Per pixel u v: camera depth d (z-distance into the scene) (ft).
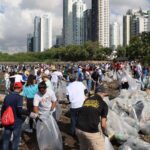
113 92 71.26
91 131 21.95
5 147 27.50
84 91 32.94
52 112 29.94
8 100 27.40
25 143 32.91
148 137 33.73
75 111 32.40
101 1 620.90
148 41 355.15
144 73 94.48
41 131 28.40
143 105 37.99
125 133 32.01
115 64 122.42
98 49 453.58
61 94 56.95
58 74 62.64
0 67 194.90
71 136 35.76
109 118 32.17
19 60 479.82
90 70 95.35
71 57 460.96
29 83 34.63
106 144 23.91
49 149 28.12
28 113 29.48
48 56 496.23
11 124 27.27
